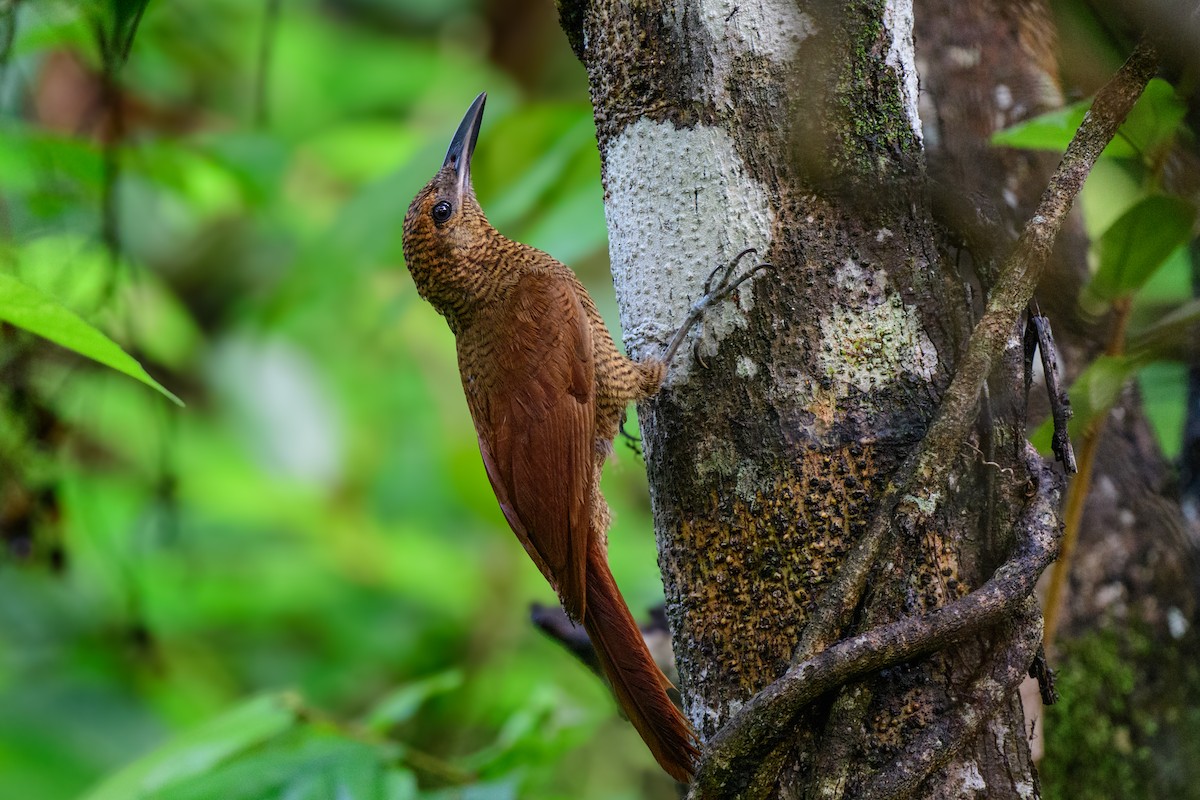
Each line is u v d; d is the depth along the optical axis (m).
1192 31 4.33
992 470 4.40
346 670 12.12
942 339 4.61
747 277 4.68
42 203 8.20
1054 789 6.62
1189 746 6.57
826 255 4.64
